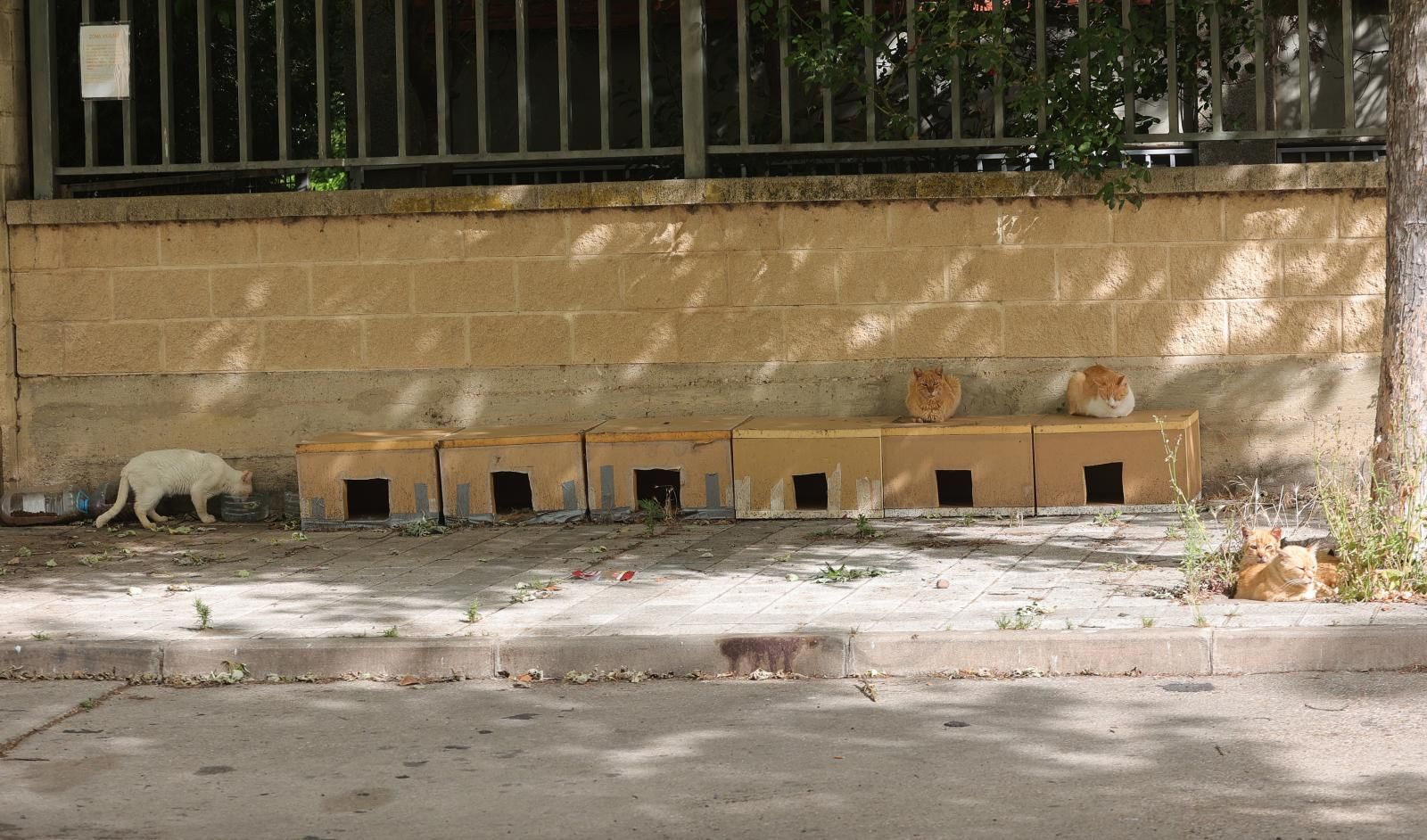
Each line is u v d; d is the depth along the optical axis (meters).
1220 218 10.11
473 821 4.71
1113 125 10.00
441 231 10.51
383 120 12.83
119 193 11.51
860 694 6.15
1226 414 10.19
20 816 4.82
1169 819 4.59
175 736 5.73
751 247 10.36
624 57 13.27
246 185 11.91
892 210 10.27
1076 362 10.25
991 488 9.56
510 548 8.98
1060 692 6.08
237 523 10.43
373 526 9.85
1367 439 10.10
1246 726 5.53
